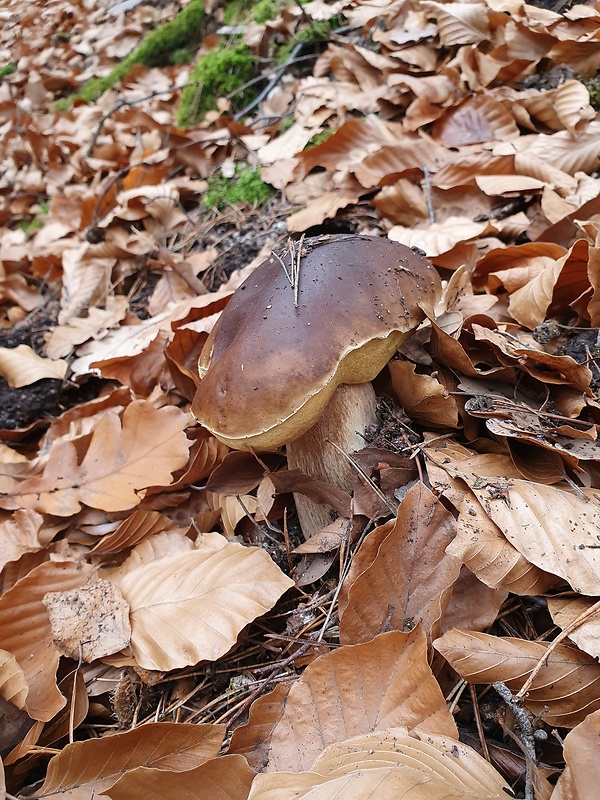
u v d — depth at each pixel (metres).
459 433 0.28
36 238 0.68
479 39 0.51
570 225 0.35
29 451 0.44
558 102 0.42
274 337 0.25
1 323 0.58
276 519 0.31
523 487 0.24
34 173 0.85
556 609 0.22
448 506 0.25
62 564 0.30
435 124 0.48
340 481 0.29
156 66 0.97
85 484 0.35
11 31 1.52
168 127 0.73
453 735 0.20
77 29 1.37
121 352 0.43
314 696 0.21
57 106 1.04
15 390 0.44
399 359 0.30
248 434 0.24
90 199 0.64
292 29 0.69
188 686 0.26
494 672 0.21
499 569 0.22
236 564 0.27
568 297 0.31
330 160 0.51
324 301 0.25
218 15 0.91
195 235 0.55
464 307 0.33
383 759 0.19
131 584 0.28
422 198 0.43
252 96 0.71
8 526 0.35
